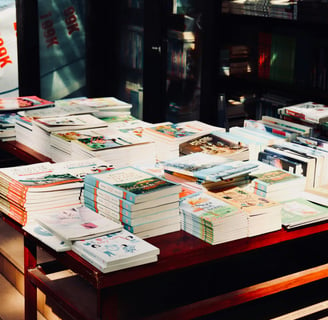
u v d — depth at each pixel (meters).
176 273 3.04
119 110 4.11
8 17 5.31
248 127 3.70
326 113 3.54
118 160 3.18
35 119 3.61
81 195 2.66
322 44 4.03
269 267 3.24
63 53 5.77
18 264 3.22
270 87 4.37
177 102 5.43
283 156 3.10
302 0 3.95
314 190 2.91
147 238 2.42
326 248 3.33
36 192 2.53
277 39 4.34
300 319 2.98
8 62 5.43
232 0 4.57
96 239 2.28
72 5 5.70
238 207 2.49
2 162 5.32
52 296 2.59
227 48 4.78
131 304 2.72
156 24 5.29
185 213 2.47
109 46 5.91
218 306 2.50
